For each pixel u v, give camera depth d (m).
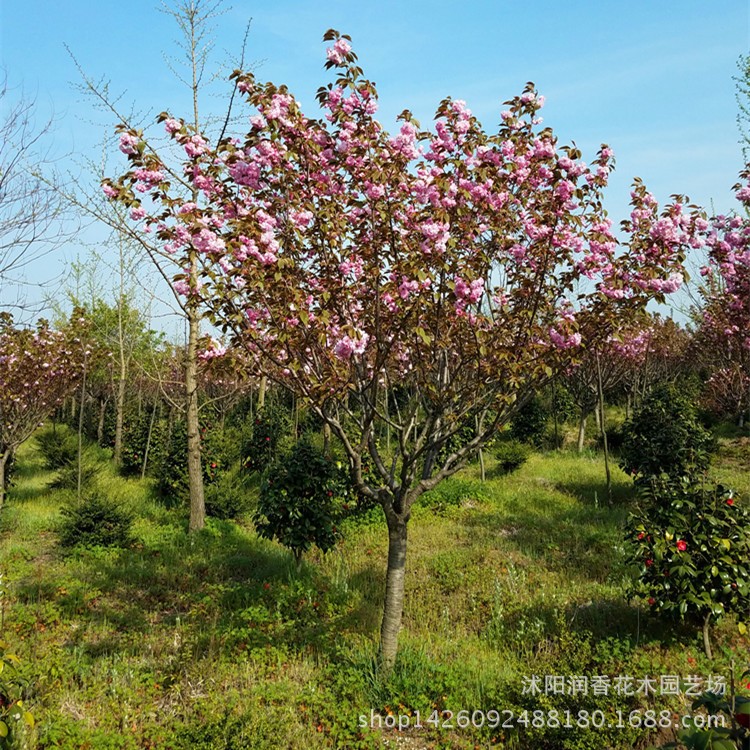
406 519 5.48
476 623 6.36
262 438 14.29
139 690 5.02
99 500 9.43
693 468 6.57
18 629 6.02
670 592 5.53
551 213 4.87
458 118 4.70
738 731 2.19
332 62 4.40
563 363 5.13
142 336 20.69
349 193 4.99
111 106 9.76
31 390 11.34
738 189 7.47
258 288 4.31
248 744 4.04
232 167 4.48
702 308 13.61
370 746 4.27
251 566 8.30
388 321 4.97
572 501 11.27
